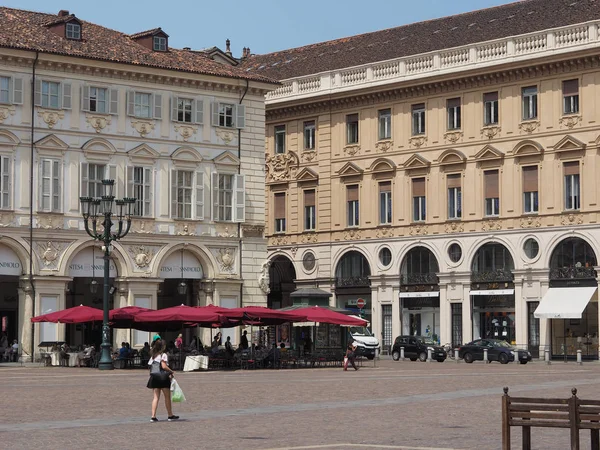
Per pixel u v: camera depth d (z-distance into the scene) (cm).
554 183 7631
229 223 7312
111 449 2277
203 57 7525
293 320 5934
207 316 5609
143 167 6994
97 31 7162
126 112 6938
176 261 7131
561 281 7569
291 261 9000
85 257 6800
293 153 8981
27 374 5269
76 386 4297
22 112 6588
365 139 8575
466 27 8450
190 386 4338
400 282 8338
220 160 7281
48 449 2269
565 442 2442
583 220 7500
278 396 3784
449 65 8100
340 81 8688
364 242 8544
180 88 7150
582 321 7569
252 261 7412
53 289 6644
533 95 7762
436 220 8169
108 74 6875
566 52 7512
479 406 3344
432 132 8212
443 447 2319
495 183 7919
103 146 6844
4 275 6581
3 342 6725
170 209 7075
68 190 6731
